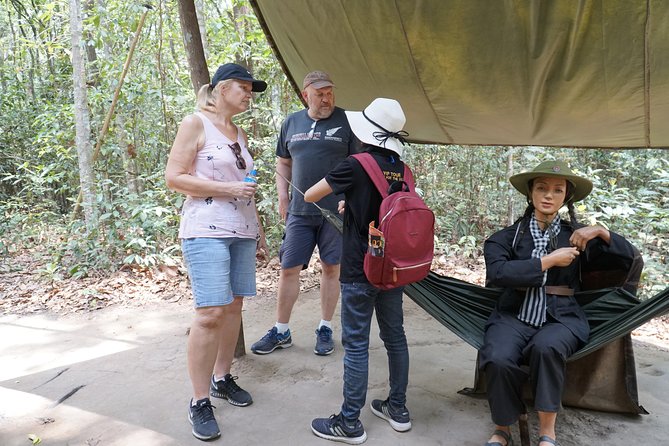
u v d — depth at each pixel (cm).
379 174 206
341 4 259
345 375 222
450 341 346
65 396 268
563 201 235
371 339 344
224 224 226
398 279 201
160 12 584
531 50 234
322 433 227
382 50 278
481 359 219
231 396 256
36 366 309
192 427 233
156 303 433
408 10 242
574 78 242
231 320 252
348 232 215
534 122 304
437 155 607
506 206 618
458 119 337
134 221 531
